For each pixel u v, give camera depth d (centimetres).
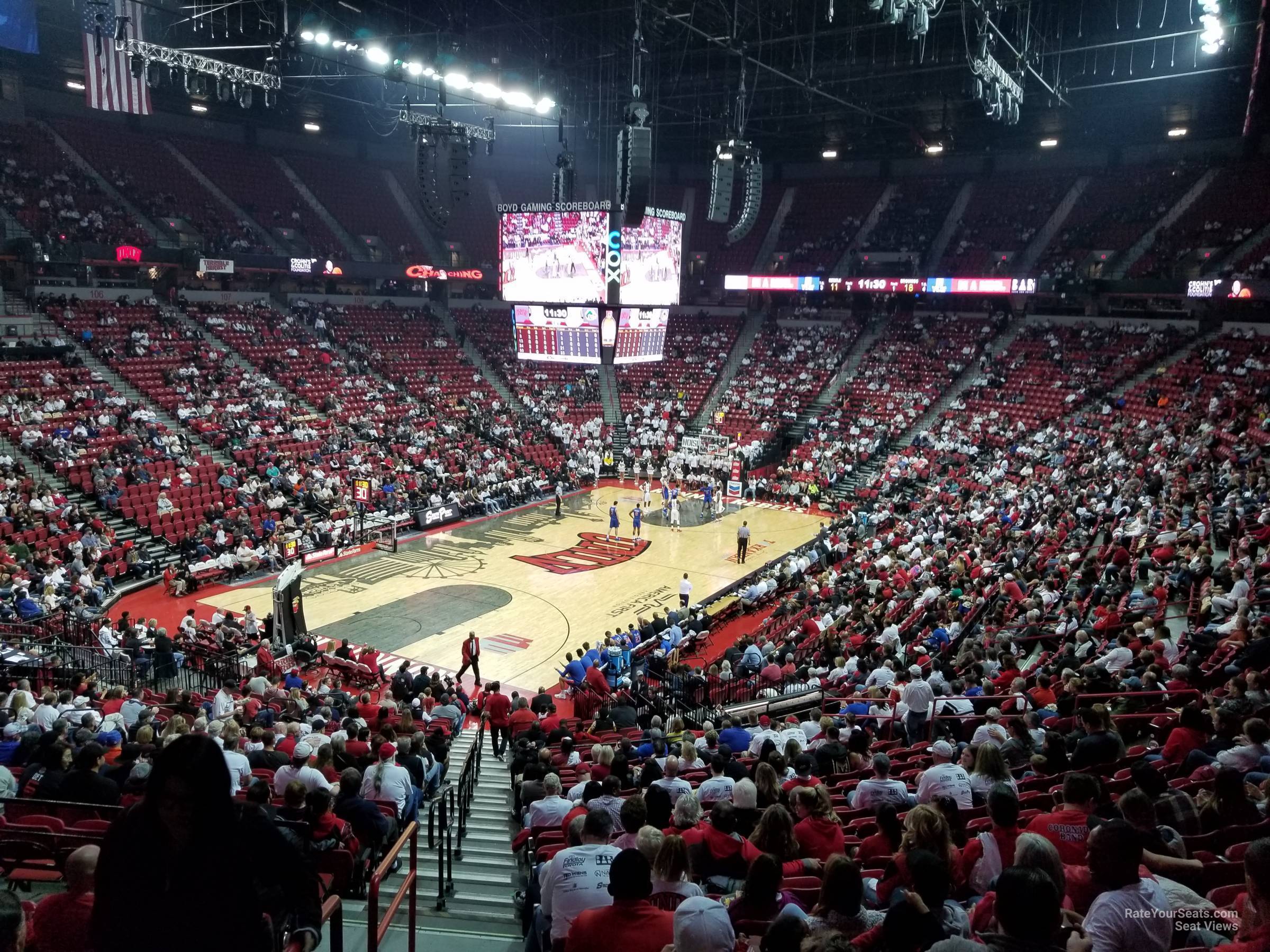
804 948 394
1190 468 2883
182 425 3638
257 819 355
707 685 1881
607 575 3234
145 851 300
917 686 1322
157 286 4462
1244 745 827
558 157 2858
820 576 2745
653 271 2878
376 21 3375
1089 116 4694
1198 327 4419
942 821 581
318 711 1558
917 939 402
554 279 2828
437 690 1931
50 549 2648
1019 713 1194
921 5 1956
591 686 1939
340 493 3612
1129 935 443
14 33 3008
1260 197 4628
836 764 1093
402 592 2983
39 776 994
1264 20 2828
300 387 4234
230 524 3131
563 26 3600
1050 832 604
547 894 615
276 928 431
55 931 481
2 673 1833
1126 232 4953
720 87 4256
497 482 4200
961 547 2791
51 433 3169
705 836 694
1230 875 588
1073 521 2672
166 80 4391
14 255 3722
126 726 1356
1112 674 1289
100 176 4544
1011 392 4578
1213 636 1448
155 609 2689
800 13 3375
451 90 3139
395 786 993
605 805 827
